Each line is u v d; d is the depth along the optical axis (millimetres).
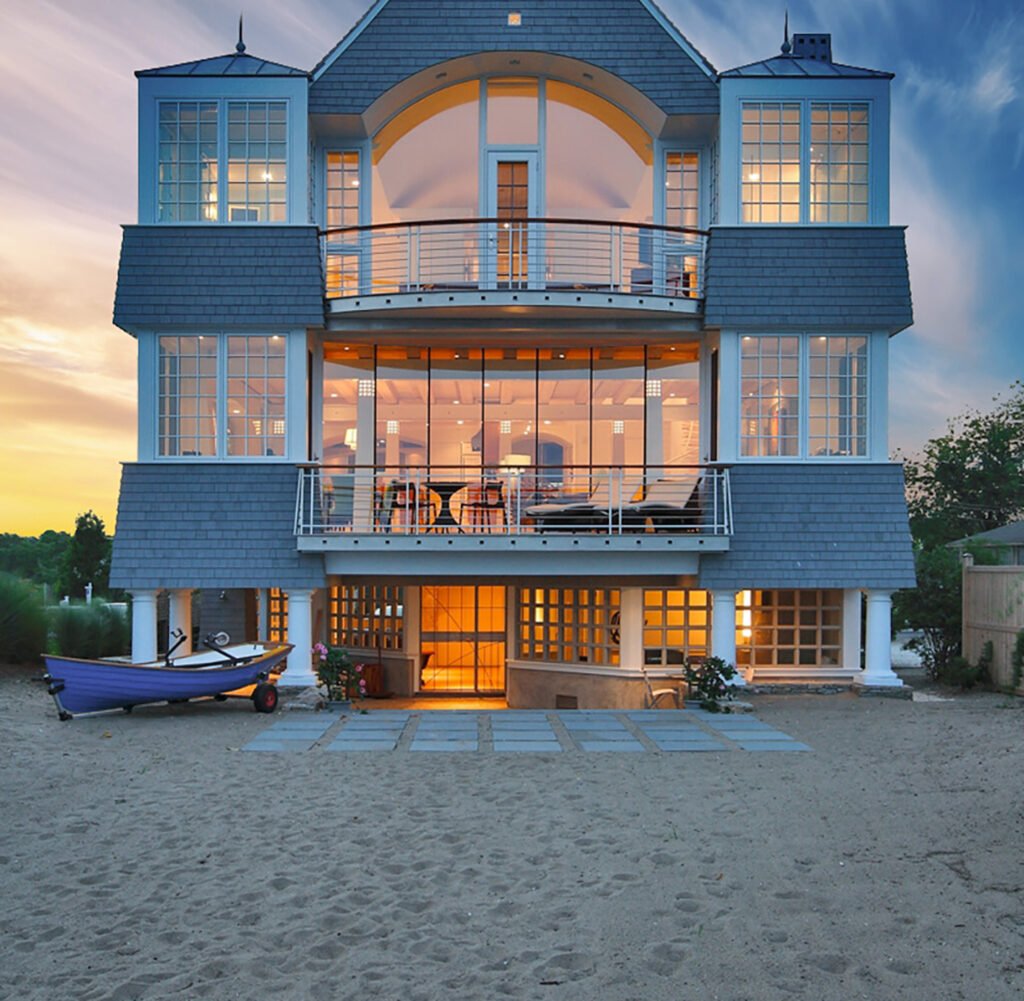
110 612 17422
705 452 15258
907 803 7984
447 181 15570
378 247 15438
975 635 15258
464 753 10273
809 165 14227
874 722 11945
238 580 13820
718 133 14461
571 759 9992
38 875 6391
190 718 12156
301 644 14008
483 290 13992
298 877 6398
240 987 4848
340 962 5137
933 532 35906
